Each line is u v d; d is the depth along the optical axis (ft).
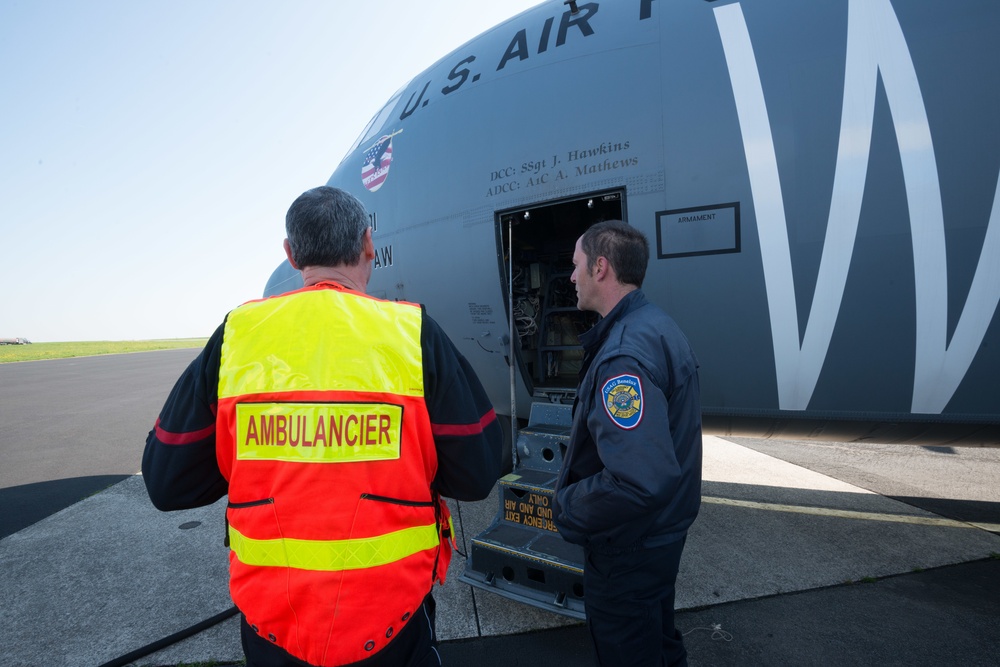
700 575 9.10
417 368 3.48
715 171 7.46
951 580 8.75
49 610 8.48
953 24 6.71
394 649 3.50
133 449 20.13
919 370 7.27
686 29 7.84
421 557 3.51
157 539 11.16
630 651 4.68
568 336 11.10
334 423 3.25
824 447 17.49
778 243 7.35
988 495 12.62
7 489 15.06
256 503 3.29
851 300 7.25
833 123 7.06
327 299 3.52
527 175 8.59
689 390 4.70
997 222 6.64
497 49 9.69
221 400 3.39
